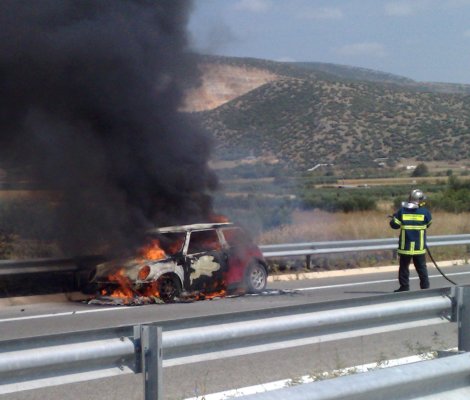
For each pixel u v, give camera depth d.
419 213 14.80
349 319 5.93
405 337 10.43
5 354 4.35
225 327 5.25
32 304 14.46
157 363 4.80
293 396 4.70
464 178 64.31
